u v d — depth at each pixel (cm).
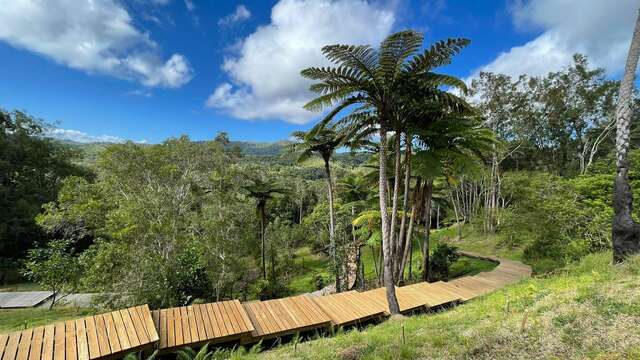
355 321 813
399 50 768
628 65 724
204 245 1475
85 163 3491
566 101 2530
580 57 2433
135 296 1094
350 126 1035
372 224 1566
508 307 547
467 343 422
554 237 1409
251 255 2195
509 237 2131
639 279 505
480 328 475
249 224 1958
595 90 2412
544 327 411
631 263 618
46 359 514
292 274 2514
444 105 936
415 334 532
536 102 2570
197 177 1798
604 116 2452
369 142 1332
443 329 530
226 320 722
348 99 928
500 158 2594
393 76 833
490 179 2745
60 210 1706
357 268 1880
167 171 1669
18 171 2633
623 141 725
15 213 2467
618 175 733
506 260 1783
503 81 2488
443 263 1750
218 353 595
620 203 722
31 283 2236
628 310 393
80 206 1552
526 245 1920
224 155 2003
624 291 466
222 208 1664
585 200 1314
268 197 2150
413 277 1722
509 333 421
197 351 640
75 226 1800
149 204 1359
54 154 2947
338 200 2708
